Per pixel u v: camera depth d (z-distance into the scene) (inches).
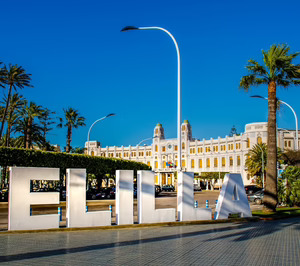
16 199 580.4
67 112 2394.2
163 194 2437.3
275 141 959.0
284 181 1251.2
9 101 2031.3
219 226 690.2
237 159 3238.2
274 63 937.5
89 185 2333.9
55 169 616.4
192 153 3821.4
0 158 1391.5
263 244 474.0
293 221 805.9
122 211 663.1
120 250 425.1
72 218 619.5
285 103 1488.7
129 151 4446.4
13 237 535.2
